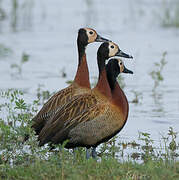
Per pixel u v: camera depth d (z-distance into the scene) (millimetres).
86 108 11195
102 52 12211
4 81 19156
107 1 34688
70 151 12305
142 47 24062
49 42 25484
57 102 12125
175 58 22203
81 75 12812
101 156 11836
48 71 20656
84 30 13297
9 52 23406
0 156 11141
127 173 9742
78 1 34812
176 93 17750
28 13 30703
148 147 12211
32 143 11195
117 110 11328
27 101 16469
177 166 10211
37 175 9766
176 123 14656
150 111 15773
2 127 11312
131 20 29406
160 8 31406
